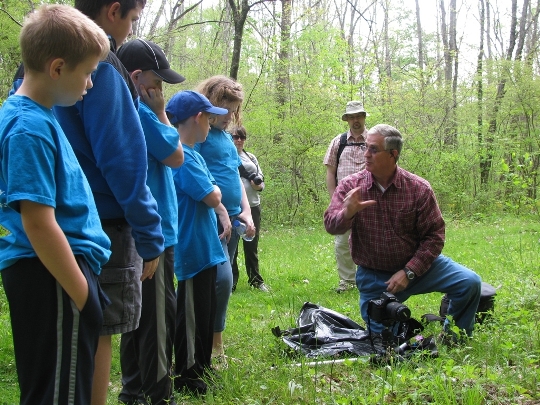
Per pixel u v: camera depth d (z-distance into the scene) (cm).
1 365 422
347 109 721
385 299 402
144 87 313
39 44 207
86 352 215
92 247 218
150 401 311
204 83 435
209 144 430
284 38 1736
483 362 385
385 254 449
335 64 1780
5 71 1305
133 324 278
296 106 1756
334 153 738
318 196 1814
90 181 268
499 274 723
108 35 280
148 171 311
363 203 427
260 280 757
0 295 622
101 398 272
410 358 389
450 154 1984
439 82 2138
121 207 267
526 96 2023
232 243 486
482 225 1570
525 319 448
